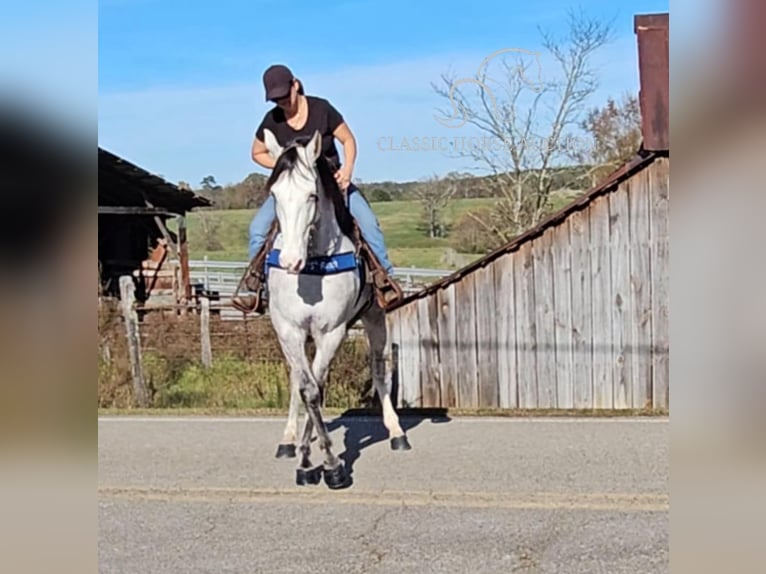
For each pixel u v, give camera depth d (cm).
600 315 915
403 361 951
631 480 584
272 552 464
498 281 932
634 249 904
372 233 619
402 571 432
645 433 743
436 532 490
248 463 653
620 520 505
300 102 583
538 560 443
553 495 552
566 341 923
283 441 676
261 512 534
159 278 1888
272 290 562
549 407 928
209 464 651
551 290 923
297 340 558
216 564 447
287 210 495
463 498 551
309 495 565
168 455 683
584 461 640
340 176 580
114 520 523
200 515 530
